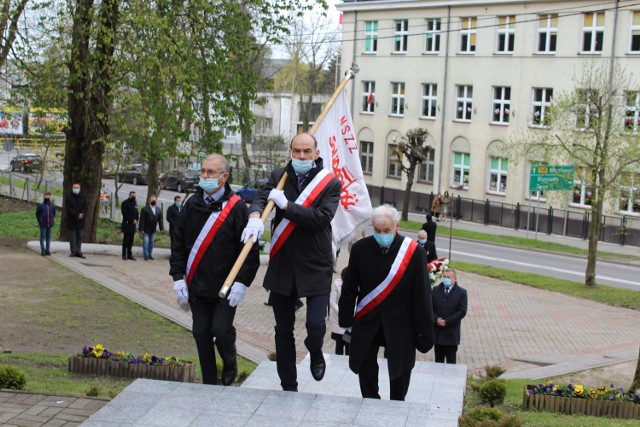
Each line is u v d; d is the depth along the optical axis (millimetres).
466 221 50750
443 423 6301
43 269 23453
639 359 13562
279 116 78375
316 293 6922
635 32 43531
